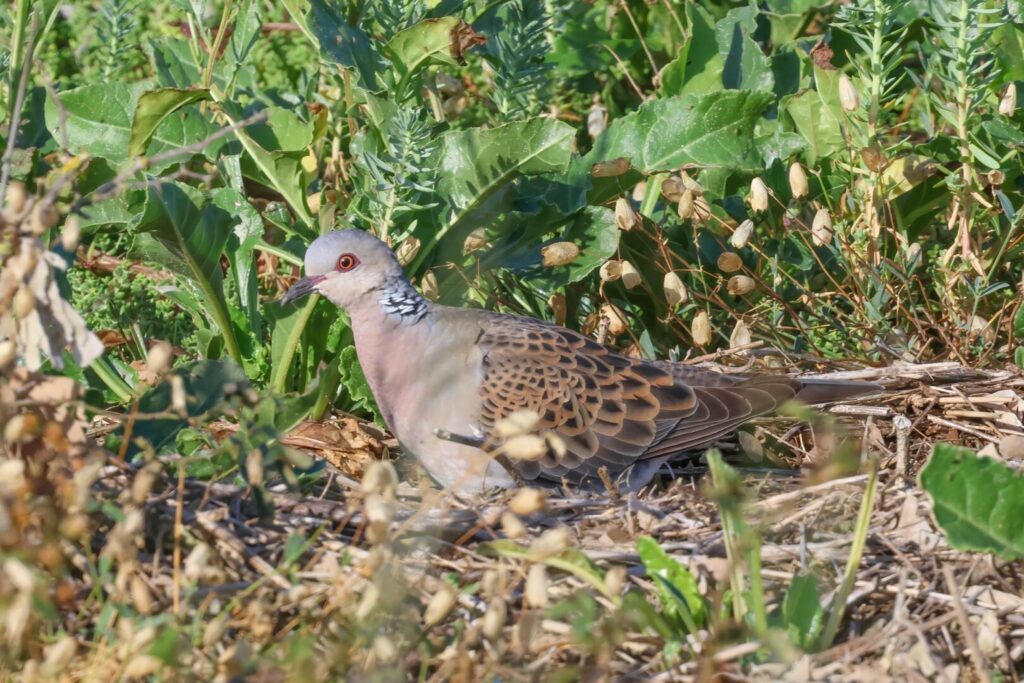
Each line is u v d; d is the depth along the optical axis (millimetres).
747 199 11531
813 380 9906
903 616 6695
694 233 11258
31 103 11141
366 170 10719
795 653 6148
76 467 6785
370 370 9547
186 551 7055
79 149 11008
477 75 14789
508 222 10945
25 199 6816
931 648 6715
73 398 6805
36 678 5754
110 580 6520
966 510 7035
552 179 11312
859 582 7191
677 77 12938
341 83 12586
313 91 13344
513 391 9281
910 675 6379
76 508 6227
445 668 6340
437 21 10539
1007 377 10320
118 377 10039
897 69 14094
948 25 11070
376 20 11219
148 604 6023
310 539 6895
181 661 5961
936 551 7523
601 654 6230
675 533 7812
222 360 8484
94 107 11094
